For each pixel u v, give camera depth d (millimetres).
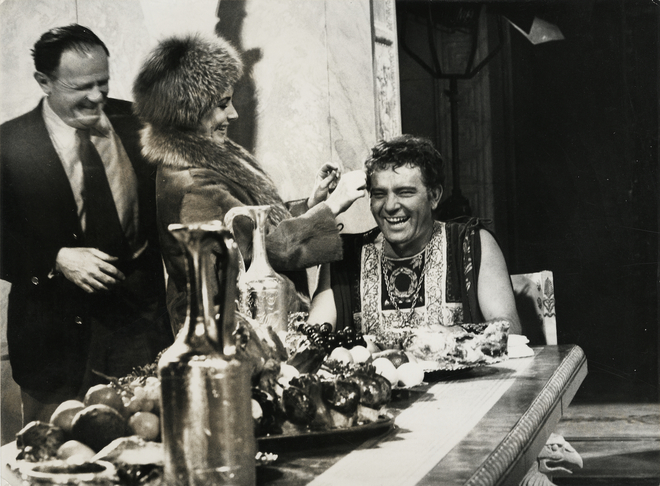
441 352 1449
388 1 3117
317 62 2461
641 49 4121
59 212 1534
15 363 1469
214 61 1891
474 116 3994
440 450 815
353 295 2283
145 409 776
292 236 1977
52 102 1536
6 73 1464
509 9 3980
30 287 1488
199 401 625
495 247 2258
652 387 3928
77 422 723
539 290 2453
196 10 1886
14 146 1469
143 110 1716
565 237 4117
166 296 1717
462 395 1240
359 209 2812
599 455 3051
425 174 2188
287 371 961
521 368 1575
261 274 1328
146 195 1697
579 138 4113
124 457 680
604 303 4145
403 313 2193
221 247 663
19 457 715
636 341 4098
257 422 816
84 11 1620
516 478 822
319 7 2494
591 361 4102
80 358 1553
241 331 681
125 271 1635
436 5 3771
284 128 2242
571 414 3613
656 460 3000
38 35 1518
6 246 1461
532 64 4047
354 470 738
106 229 1608
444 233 2242
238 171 1956
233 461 629
